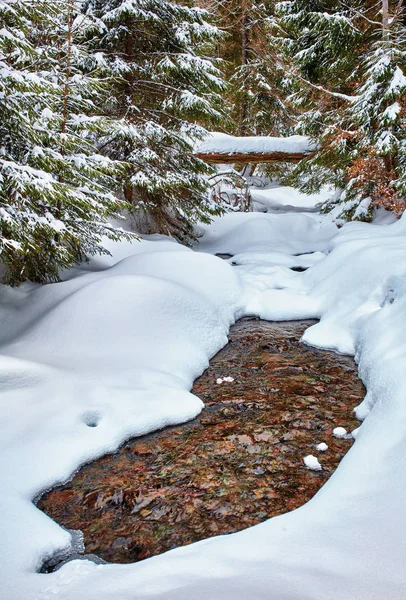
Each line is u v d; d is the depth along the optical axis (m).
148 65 9.54
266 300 6.93
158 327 4.91
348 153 10.38
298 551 1.80
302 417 3.68
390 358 3.86
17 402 3.16
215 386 4.39
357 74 10.54
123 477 2.87
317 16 9.80
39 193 4.20
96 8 9.15
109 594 1.62
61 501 2.61
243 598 1.40
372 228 8.83
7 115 4.32
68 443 2.98
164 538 2.30
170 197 10.64
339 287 6.42
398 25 9.47
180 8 9.26
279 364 4.91
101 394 3.54
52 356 4.18
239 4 16.78
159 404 3.65
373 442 2.80
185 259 7.04
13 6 4.21
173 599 1.46
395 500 2.08
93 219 5.87
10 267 5.76
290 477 2.84
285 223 12.60
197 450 3.21
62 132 5.43
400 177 8.76
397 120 8.84
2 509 2.29
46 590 1.73
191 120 10.52
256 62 17.81
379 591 1.45
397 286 5.12
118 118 9.45
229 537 2.06
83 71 8.52
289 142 13.52
